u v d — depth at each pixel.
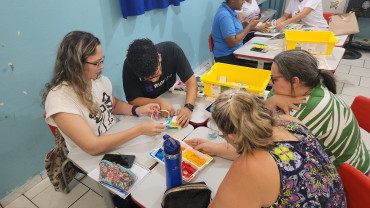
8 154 1.85
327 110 1.11
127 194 1.05
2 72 1.68
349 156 1.19
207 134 1.38
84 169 1.20
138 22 2.64
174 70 1.82
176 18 3.17
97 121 1.42
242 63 2.93
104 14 2.27
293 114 1.17
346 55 4.13
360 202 0.97
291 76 1.09
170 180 0.98
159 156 1.22
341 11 4.31
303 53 1.11
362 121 1.44
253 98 0.78
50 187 2.06
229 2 2.75
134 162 1.21
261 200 0.76
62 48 1.20
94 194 1.99
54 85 1.25
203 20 3.75
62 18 1.95
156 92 1.81
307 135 0.86
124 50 2.59
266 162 0.74
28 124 1.92
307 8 3.31
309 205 0.77
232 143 0.86
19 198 1.97
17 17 1.68
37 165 2.07
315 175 0.80
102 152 1.29
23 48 1.75
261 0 4.41
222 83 1.60
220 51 2.97
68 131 1.21
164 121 1.51
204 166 1.16
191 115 1.56
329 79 1.16
